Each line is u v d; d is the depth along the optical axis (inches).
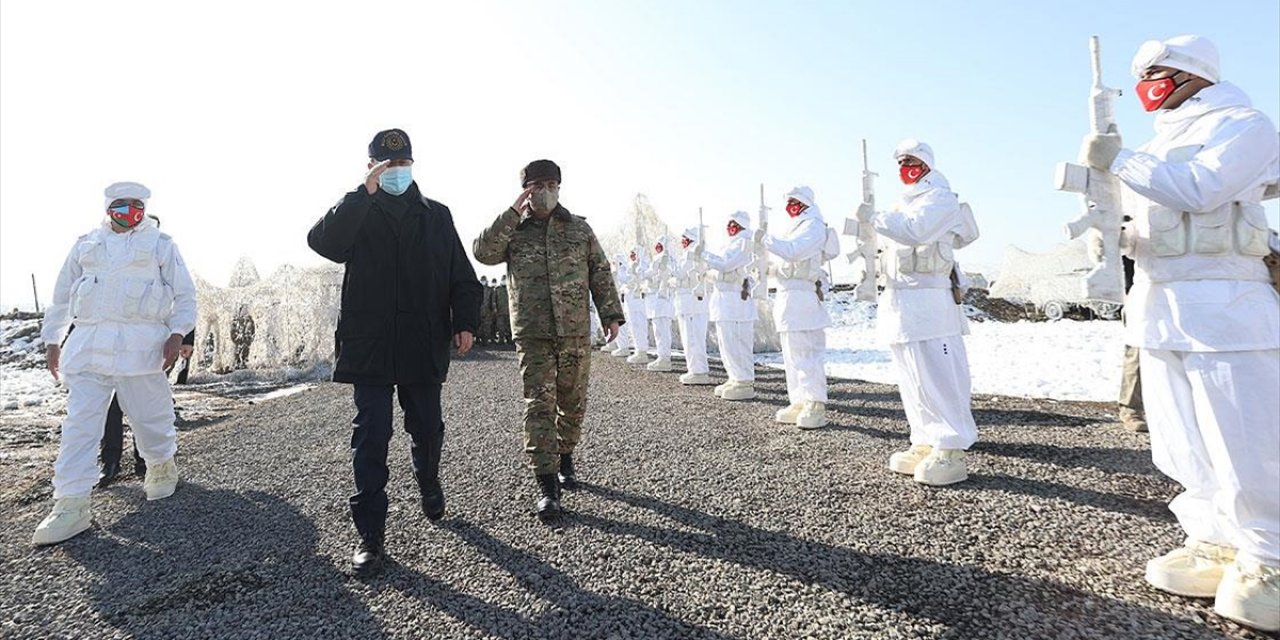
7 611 117.8
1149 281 108.3
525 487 179.2
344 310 137.0
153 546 149.1
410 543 140.6
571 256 165.2
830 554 123.4
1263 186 98.9
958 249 182.7
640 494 167.9
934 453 168.9
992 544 124.3
